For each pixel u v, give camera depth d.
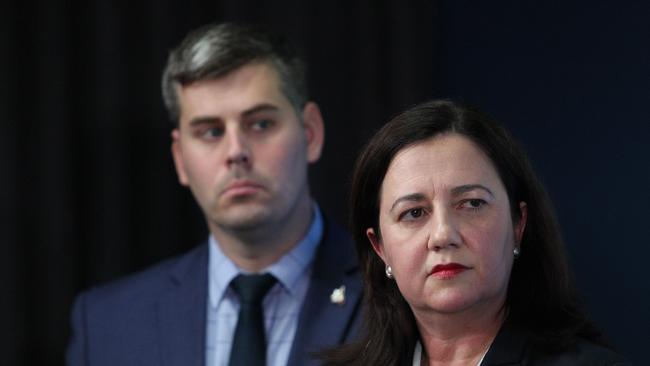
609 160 6.83
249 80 5.87
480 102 7.27
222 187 5.81
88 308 6.31
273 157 5.85
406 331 4.36
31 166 7.30
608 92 6.85
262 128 5.88
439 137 4.06
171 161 7.44
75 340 6.25
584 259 6.86
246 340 5.84
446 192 3.95
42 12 7.29
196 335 5.96
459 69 7.37
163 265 6.44
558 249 4.20
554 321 4.18
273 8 7.45
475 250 3.92
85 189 7.39
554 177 6.98
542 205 4.18
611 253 6.80
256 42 5.95
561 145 6.98
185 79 5.91
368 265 4.46
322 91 7.45
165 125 7.40
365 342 4.51
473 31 7.32
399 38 7.39
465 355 4.16
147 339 6.03
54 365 7.26
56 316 7.27
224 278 6.05
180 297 6.14
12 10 7.23
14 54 7.24
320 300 5.87
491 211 3.98
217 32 5.98
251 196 5.79
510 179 4.12
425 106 4.18
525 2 7.14
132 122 7.41
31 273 7.29
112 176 7.35
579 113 6.94
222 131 5.89
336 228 6.32
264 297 5.97
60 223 7.26
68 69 7.34
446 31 7.43
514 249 4.16
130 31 7.44
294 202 5.95
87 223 7.39
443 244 3.90
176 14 7.46
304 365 5.64
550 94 7.04
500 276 3.98
